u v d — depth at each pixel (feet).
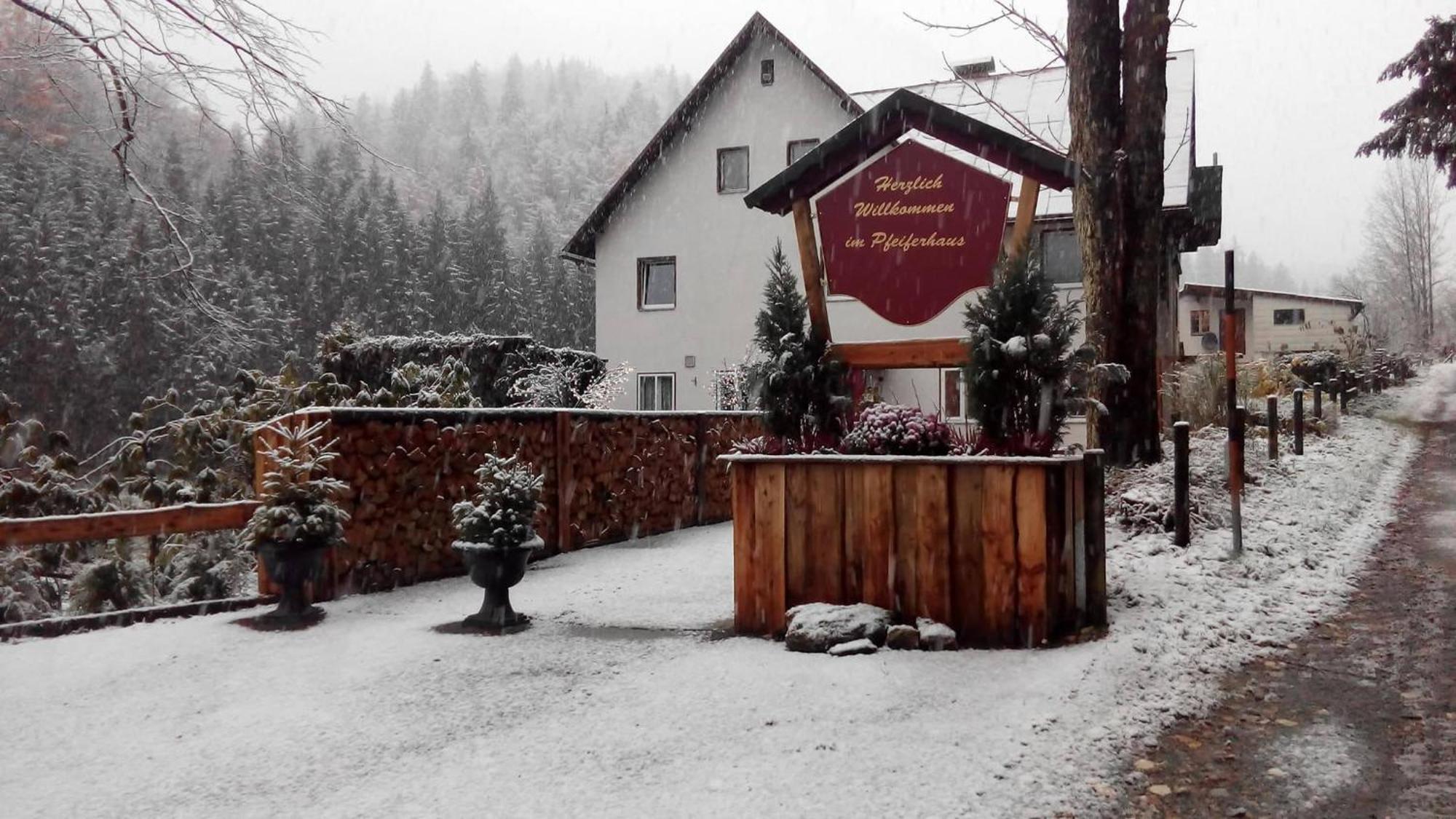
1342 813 11.32
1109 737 13.56
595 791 12.01
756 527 19.51
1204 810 11.46
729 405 71.67
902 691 15.37
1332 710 14.87
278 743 14.01
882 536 18.63
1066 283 70.23
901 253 22.62
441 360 55.88
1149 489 27.81
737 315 84.48
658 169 86.99
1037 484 17.60
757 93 84.28
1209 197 79.36
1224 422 47.09
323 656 18.66
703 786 12.07
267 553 21.40
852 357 21.57
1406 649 17.90
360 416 25.14
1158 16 31.53
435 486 27.43
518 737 14.07
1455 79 70.44
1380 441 56.13
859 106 81.20
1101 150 31.96
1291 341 152.35
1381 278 226.79
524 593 24.76
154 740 14.23
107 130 35.14
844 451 19.51
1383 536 29.22
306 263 136.36
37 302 70.33
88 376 69.31
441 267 203.00
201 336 39.52
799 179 22.94
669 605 22.81
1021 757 12.70
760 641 18.80
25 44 32.40
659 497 37.58
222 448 32.63
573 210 327.26
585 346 229.66
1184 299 157.79
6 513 28.12
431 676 17.17
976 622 17.99
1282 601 21.44
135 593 27.22
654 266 88.69
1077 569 18.57
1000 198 22.08
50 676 17.51
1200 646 17.93
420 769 12.94
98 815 11.63
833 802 11.44
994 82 85.05
